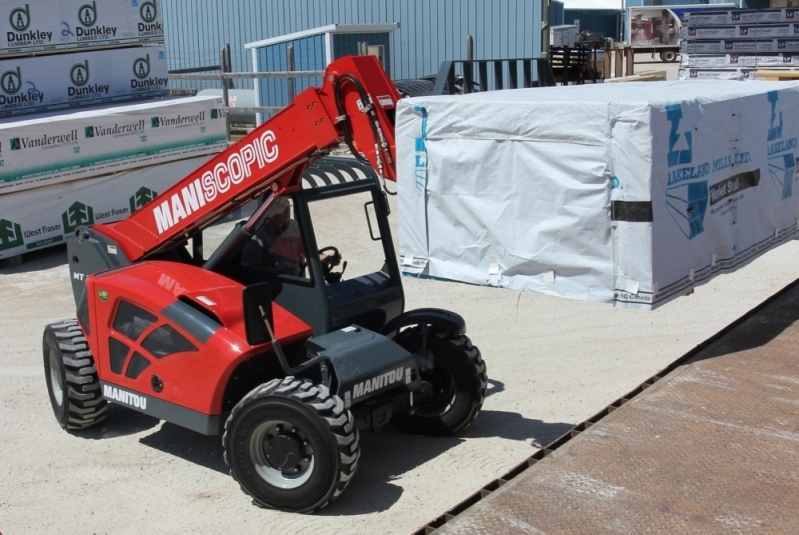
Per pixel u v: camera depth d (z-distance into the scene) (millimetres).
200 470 6363
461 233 5117
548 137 4711
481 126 4922
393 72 23875
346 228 8188
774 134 6160
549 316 9703
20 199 12227
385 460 6414
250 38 26625
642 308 4602
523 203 4855
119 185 13602
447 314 6574
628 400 5340
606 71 28578
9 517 5695
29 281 11609
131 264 6836
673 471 4398
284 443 5527
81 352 6789
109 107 14180
